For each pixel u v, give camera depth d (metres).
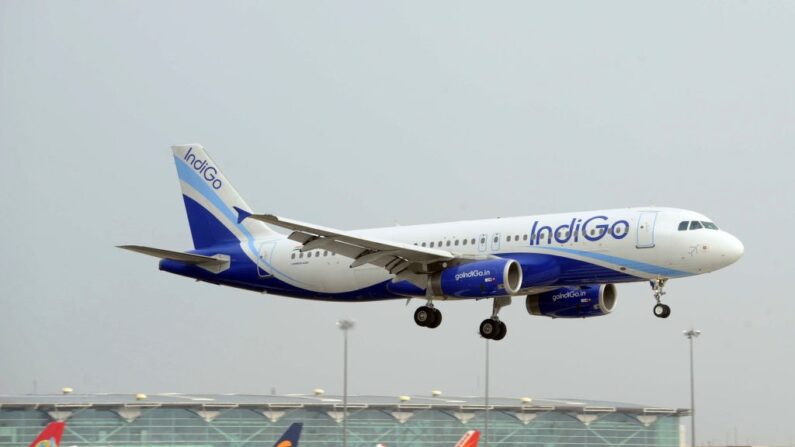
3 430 122.94
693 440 126.69
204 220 116.38
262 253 111.75
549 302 107.00
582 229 98.19
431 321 105.50
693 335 128.12
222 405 127.75
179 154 118.25
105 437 124.56
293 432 93.44
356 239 95.50
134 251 110.62
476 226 103.25
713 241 94.75
